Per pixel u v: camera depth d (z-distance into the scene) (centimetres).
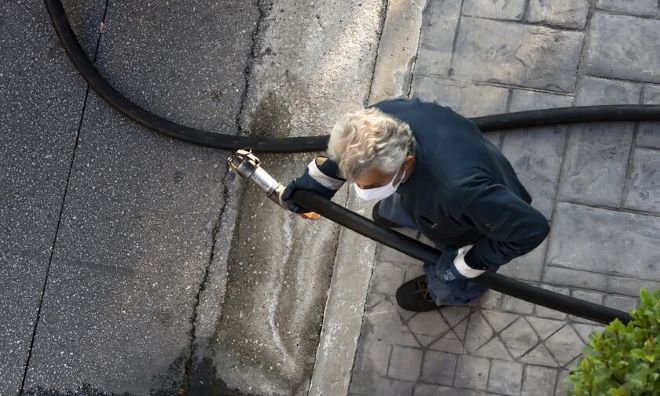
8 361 389
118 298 389
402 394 365
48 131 401
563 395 357
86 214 395
